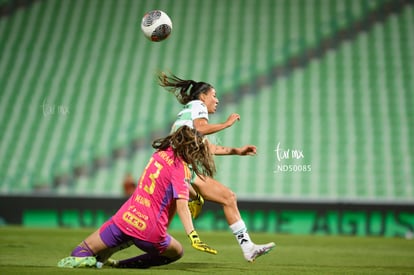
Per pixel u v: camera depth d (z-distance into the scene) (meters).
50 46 92.00
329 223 61.06
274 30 90.50
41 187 75.94
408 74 83.62
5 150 80.31
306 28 89.88
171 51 90.50
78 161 77.75
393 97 81.44
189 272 23.25
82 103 84.88
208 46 90.25
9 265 25.55
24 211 64.31
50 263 26.86
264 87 84.19
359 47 87.00
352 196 72.00
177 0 96.00
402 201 60.09
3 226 62.56
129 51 91.06
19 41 92.62
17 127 83.00
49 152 79.44
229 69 86.81
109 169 76.75
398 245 45.75
